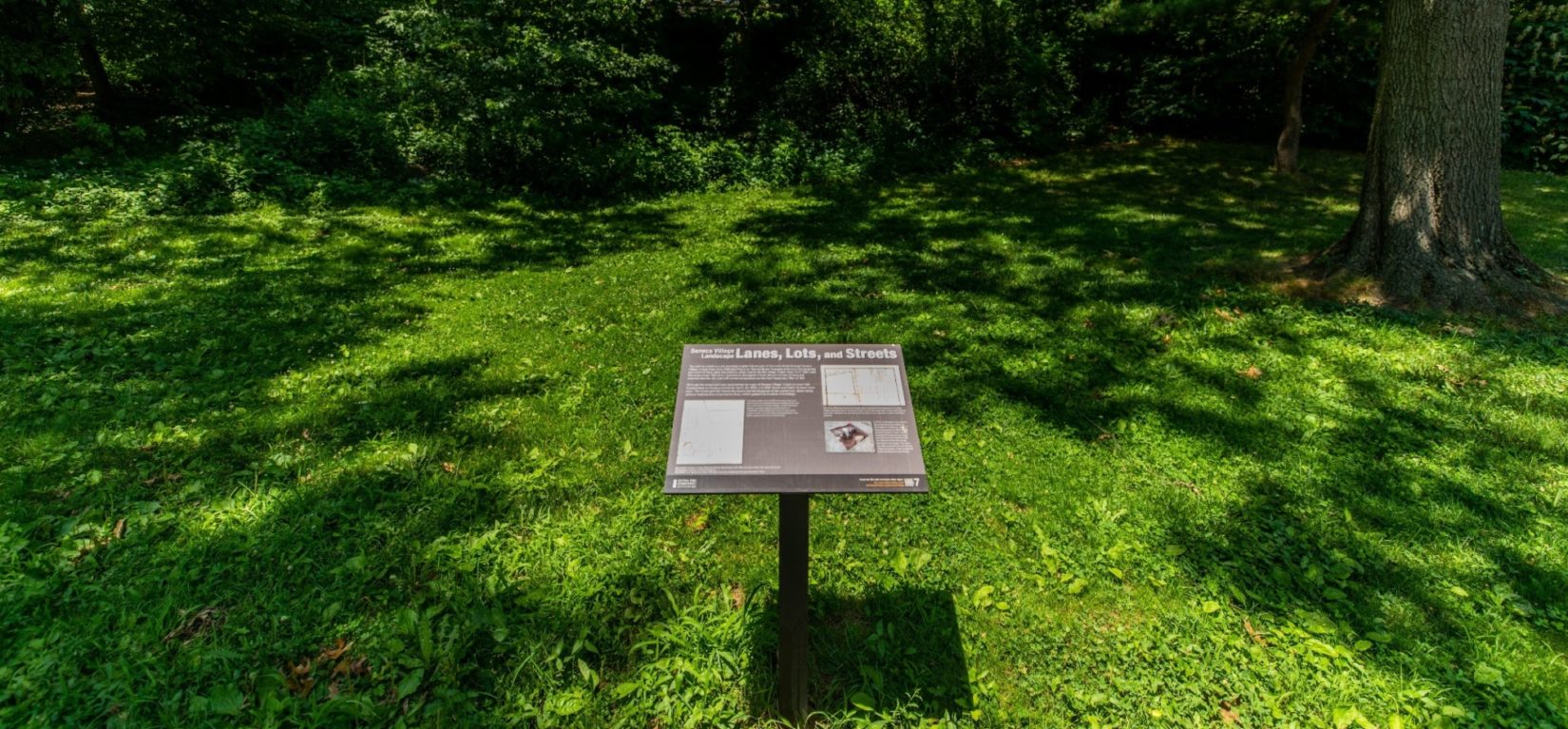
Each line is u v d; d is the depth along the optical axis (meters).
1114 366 5.46
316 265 7.44
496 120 11.15
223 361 5.25
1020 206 10.69
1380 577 3.41
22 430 4.25
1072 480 4.11
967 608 3.23
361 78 11.41
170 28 11.55
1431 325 5.99
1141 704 2.77
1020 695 2.83
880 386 2.52
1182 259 7.99
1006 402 4.94
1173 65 14.84
